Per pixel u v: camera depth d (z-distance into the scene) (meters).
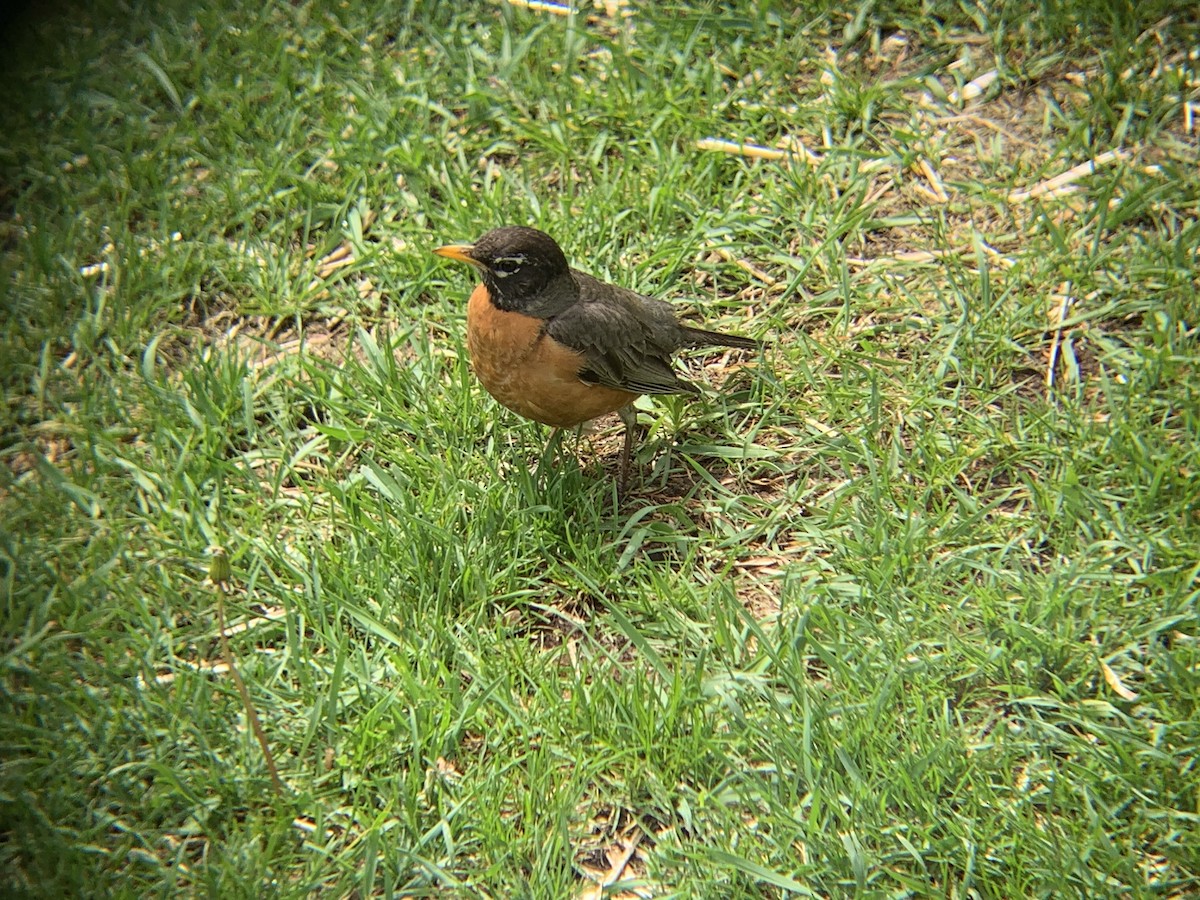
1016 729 4.36
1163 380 5.47
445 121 6.75
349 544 4.92
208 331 5.87
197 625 4.64
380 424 5.43
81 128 6.39
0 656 4.45
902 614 4.71
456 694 4.39
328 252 6.23
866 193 6.44
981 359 5.66
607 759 4.22
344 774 4.21
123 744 4.26
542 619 4.80
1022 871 3.92
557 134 6.68
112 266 5.97
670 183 6.35
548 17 7.24
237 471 5.19
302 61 6.95
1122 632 4.58
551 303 4.89
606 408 5.18
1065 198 6.30
